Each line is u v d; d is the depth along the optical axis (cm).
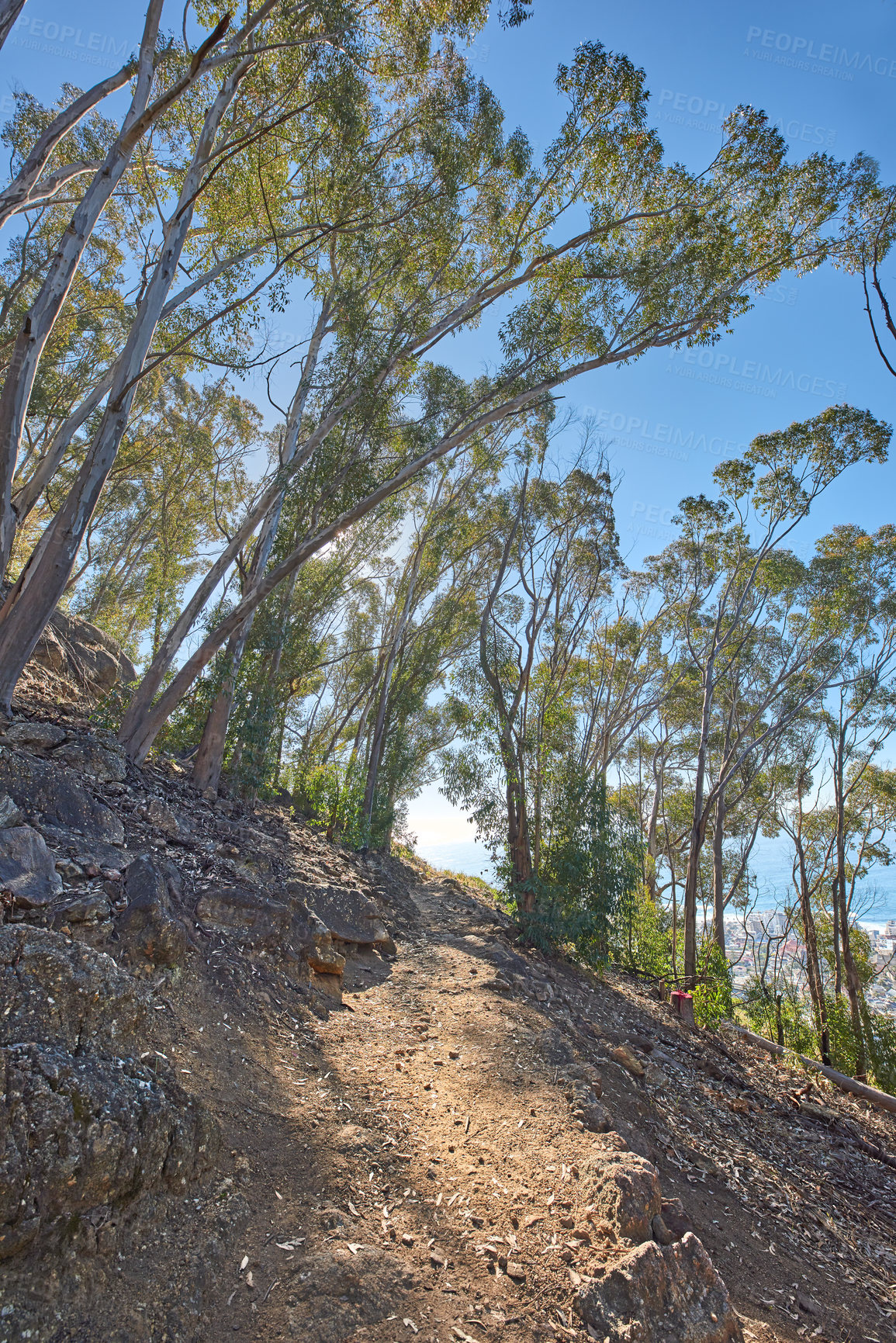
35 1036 340
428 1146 468
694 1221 529
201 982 512
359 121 1155
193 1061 428
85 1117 319
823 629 1994
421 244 1336
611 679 2183
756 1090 1057
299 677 1883
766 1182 698
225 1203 352
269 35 1098
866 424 1648
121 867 563
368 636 2827
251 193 1320
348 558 2192
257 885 712
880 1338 495
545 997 927
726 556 1914
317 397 1423
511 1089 575
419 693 2272
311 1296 320
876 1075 1697
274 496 1195
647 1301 364
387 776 2158
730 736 1952
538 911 1223
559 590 1603
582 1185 445
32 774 605
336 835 1593
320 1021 602
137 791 808
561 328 1266
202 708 1258
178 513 2447
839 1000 1877
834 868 2456
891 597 1977
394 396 1347
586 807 1262
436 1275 358
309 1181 394
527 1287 365
